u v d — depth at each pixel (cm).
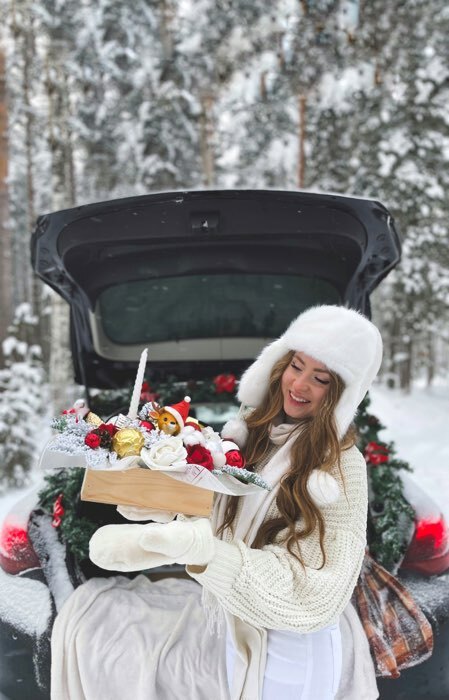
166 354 377
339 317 150
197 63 1280
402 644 203
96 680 186
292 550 142
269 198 261
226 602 131
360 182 1187
